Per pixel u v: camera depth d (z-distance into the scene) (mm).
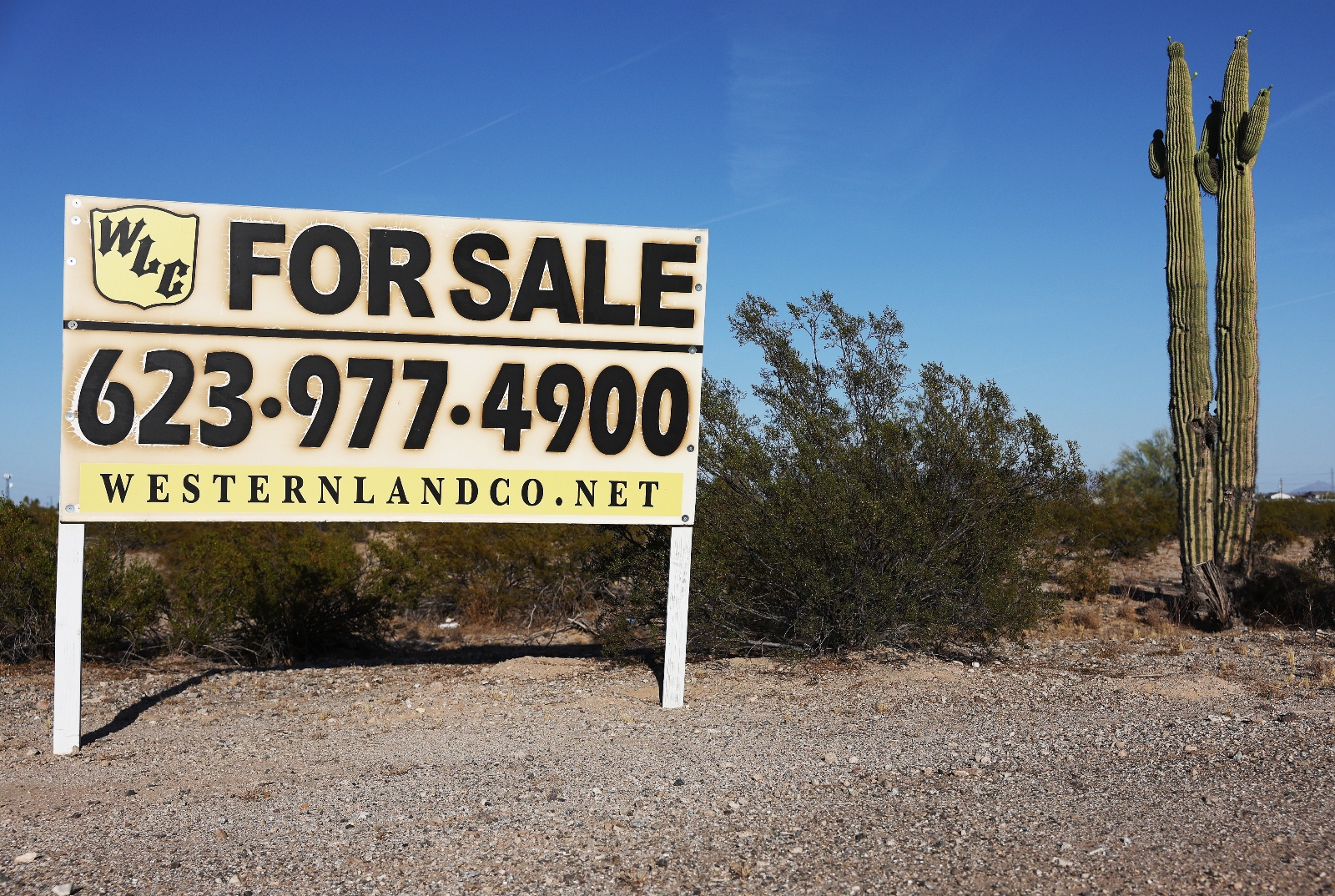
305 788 5664
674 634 7781
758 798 5328
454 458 7492
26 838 4859
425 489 7449
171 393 7012
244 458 7141
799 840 4648
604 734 6871
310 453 7258
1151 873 4137
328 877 4297
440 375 7465
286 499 7215
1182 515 12695
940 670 9023
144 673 9727
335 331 7293
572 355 7664
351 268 7324
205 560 11234
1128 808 5012
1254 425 12453
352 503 7332
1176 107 13047
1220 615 12227
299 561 11219
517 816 5059
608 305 7707
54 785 5824
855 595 9516
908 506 9250
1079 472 9617
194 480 7051
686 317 7801
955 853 4422
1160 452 36750
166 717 7637
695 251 7801
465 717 7477
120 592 10406
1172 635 11680
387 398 7387
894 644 9852
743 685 8547
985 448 9656
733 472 9516
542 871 4309
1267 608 12992
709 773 5848
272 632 11031
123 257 6941
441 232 7469
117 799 5500
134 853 4609
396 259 7398
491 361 7551
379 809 5219
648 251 7746
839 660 9406
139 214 6973
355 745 6672
